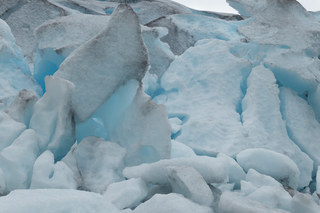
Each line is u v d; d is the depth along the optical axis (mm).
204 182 2488
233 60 5590
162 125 3352
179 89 5520
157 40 6305
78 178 2896
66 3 8031
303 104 5344
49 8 6793
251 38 5965
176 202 2254
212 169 2676
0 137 2895
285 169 3570
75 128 3453
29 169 2770
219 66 5520
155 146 3314
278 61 5477
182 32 7152
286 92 5445
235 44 6172
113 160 3158
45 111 3164
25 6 6734
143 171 2791
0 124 2990
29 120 3271
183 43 7078
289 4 6285
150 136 3330
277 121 4789
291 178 3602
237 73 5543
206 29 7184
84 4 8570
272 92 5051
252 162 3680
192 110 5109
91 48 3469
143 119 3387
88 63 3461
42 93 4938
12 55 4914
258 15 6430
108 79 3521
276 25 6070
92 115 3611
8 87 4492
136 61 3551
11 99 4340
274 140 4586
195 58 5801
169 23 7324
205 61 5684
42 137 3070
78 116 3459
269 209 2293
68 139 3205
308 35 5793
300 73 5324
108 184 2863
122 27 3508
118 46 3510
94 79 3480
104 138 3762
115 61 3514
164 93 5773
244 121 4875
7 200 1715
